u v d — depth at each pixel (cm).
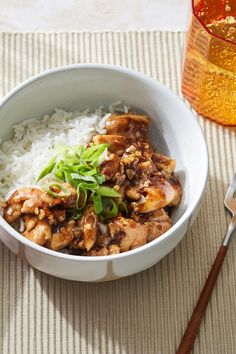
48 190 68
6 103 71
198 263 73
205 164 70
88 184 68
